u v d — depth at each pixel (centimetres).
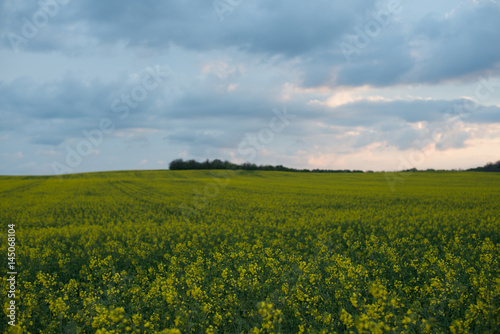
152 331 590
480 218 1955
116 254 1228
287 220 2011
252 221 1973
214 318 629
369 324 472
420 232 1579
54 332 642
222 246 1288
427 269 912
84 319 638
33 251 1134
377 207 2762
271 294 687
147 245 1255
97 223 2220
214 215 2341
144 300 688
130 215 2478
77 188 5028
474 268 952
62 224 2194
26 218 2383
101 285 891
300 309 665
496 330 559
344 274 802
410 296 763
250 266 763
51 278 882
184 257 1055
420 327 575
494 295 625
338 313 648
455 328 537
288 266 895
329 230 1650
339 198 3431
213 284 778
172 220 2147
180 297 683
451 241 1341
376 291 539
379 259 1062
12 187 5359
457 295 687
